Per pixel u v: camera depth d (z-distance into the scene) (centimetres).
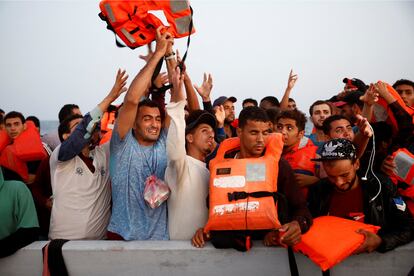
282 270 359
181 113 358
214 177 346
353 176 354
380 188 352
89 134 387
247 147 356
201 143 395
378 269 353
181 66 412
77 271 369
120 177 378
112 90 400
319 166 436
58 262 367
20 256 376
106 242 373
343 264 354
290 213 352
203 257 362
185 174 374
